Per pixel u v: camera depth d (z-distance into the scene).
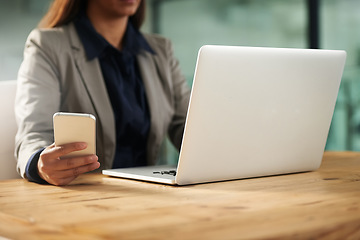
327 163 1.53
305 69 1.21
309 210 0.84
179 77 2.13
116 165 1.87
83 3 1.93
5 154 1.71
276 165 1.25
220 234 0.69
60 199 0.98
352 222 0.76
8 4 2.96
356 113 3.24
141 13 2.05
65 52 1.80
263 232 0.69
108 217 0.80
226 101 1.09
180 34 3.39
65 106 1.79
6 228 0.83
